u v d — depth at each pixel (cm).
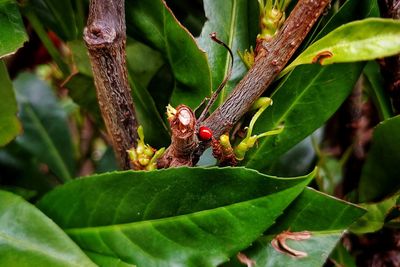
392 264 32
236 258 28
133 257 27
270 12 26
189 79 28
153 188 26
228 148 26
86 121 40
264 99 26
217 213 26
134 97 30
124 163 28
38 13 32
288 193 25
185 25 35
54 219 28
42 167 39
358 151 33
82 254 26
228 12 29
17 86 39
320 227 27
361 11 27
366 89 32
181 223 26
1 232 27
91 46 25
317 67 28
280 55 25
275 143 29
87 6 30
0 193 27
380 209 29
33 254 26
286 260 27
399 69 29
